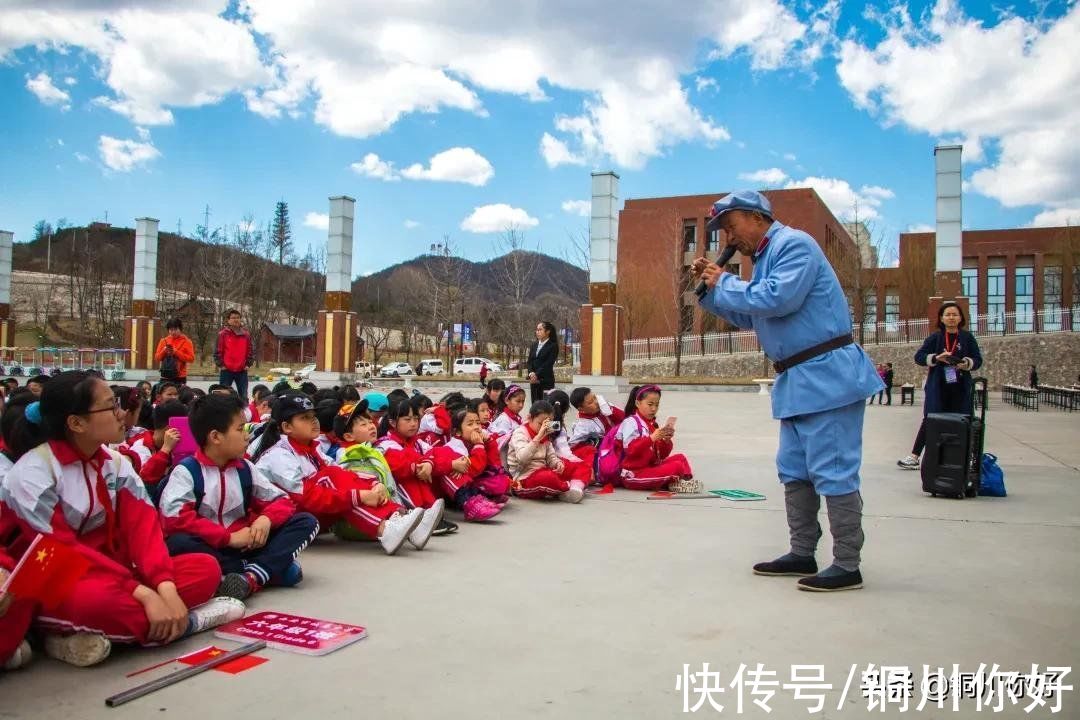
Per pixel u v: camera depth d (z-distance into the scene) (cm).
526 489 605
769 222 393
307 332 5091
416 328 5612
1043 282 4088
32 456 292
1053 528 502
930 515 545
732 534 488
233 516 370
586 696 246
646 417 667
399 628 311
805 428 372
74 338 4662
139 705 239
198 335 4262
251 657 279
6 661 264
